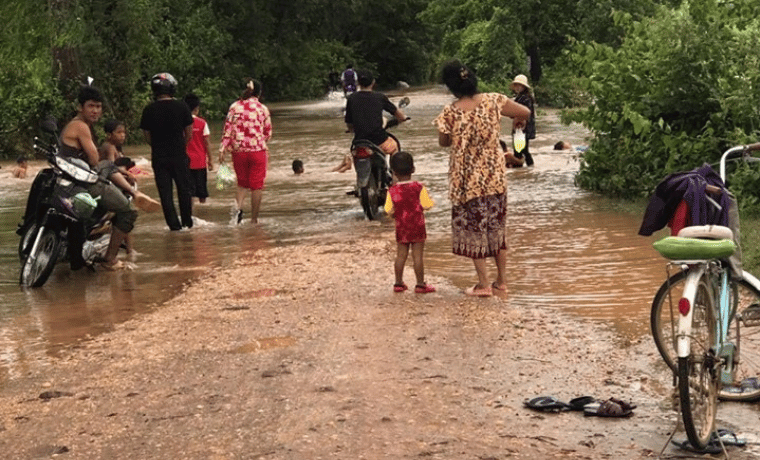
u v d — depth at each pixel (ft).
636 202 44.57
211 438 18.24
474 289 28.89
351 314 27.07
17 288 32.81
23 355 24.41
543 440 17.81
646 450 17.29
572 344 23.62
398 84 226.58
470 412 19.30
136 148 98.78
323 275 32.24
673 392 19.69
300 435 18.20
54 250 32.83
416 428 18.47
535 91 140.87
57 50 95.45
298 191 55.72
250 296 29.76
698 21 45.34
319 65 200.85
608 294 28.25
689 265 17.83
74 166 33.17
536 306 27.32
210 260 36.11
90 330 26.73
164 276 33.60
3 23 87.86
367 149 43.45
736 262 19.56
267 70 174.19
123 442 18.24
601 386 20.70
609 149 47.39
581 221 40.24
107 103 100.58
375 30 223.10
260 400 20.24
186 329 26.21
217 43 152.56
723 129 42.75
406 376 21.58
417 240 28.86
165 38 139.33
